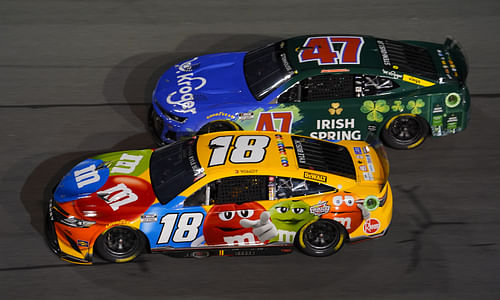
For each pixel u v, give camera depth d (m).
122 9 47.31
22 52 42.00
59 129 34.88
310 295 24.64
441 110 31.77
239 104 31.34
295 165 25.98
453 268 25.89
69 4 48.00
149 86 38.72
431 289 24.88
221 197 25.42
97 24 45.31
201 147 27.27
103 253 25.77
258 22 45.19
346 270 25.94
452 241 27.34
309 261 26.45
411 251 26.88
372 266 26.11
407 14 46.03
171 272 25.80
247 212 25.30
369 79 31.20
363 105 31.36
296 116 31.47
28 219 28.53
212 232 25.56
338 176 26.06
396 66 31.53
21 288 24.70
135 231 25.39
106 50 42.25
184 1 48.34
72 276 25.42
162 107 32.03
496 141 33.75
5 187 30.55
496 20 45.03
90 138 34.19
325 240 26.56
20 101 37.12
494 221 28.45
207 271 25.88
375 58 31.80
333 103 31.25
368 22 44.94
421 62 32.28
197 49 42.19
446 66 32.25
